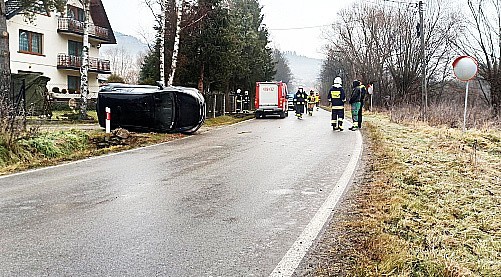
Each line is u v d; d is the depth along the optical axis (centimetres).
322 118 3272
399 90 4478
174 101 1819
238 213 676
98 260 493
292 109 5528
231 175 966
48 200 748
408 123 2317
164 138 1689
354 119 2064
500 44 3269
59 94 3891
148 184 874
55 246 534
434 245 527
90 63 4175
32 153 1234
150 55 3603
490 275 455
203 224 622
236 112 3709
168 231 592
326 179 923
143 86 1878
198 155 1262
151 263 487
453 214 672
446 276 442
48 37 3866
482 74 3347
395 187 823
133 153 1309
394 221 622
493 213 686
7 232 583
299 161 1152
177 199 757
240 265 484
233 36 3212
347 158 1197
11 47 3525
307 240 559
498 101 3195
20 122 1278
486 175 978
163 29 2658
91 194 792
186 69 3184
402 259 471
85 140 1472
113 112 1814
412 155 1192
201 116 1866
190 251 522
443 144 1452
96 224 618
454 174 960
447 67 4319
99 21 4434
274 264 486
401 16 4572
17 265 479
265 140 1636
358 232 586
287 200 753
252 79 4638
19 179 930
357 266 468
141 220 638
